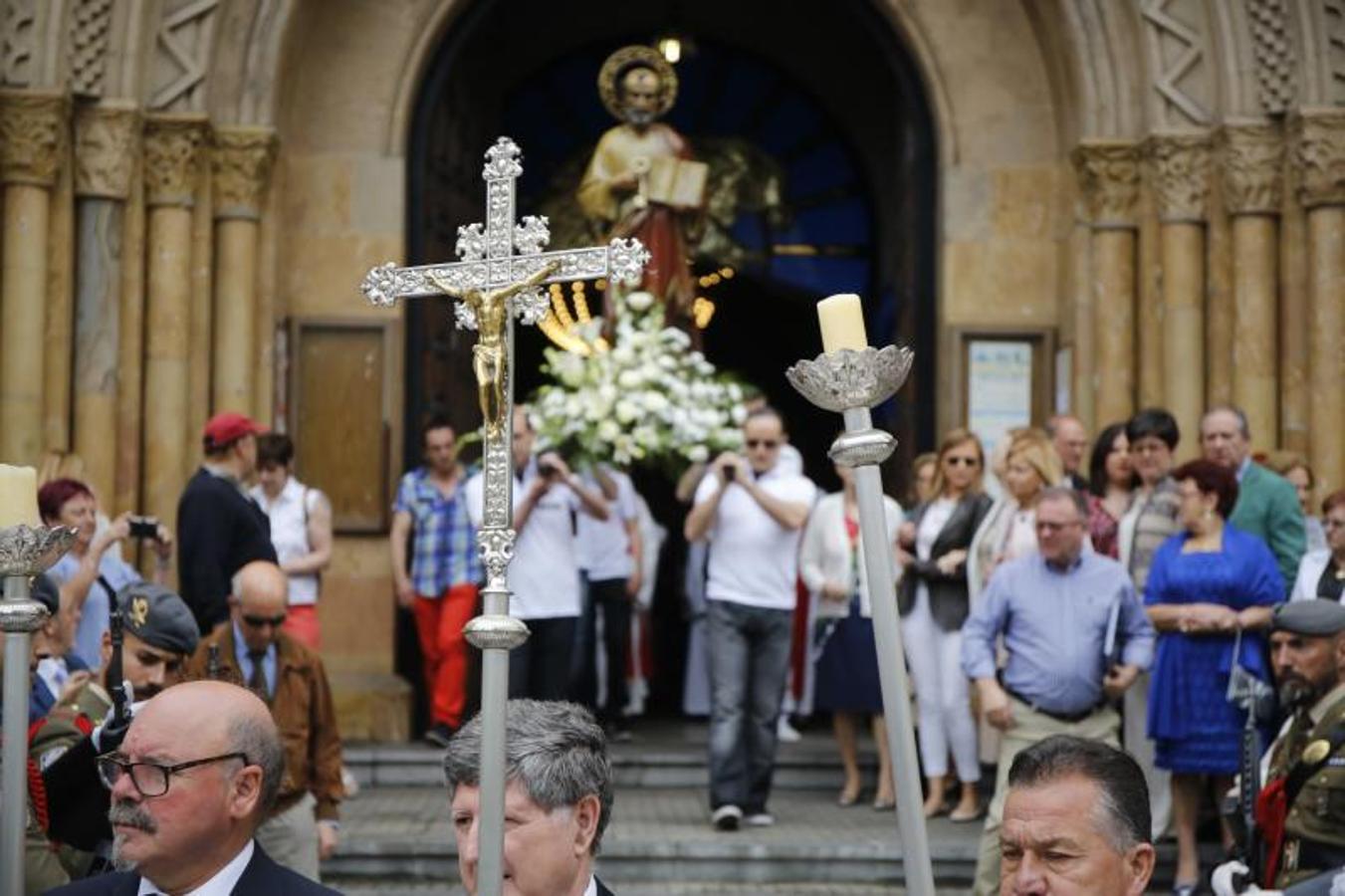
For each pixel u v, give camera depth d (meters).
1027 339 14.51
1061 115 14.48
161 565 9.02
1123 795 3.80
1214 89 13.61
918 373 14.70
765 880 10.49
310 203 14.36
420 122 14.55
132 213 13.34
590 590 13.40
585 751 4.09
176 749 4.12
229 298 13.77
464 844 4.07
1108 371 13.95
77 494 9.09
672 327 14.35
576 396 12.24
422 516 13.07
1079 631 9.03
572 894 4.07
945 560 11.44
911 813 3.54
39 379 12.87
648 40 17.56
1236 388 13.46
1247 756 6.63
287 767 7.48
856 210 17.62
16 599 4.31
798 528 11.08
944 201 14.59
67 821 5.44
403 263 14.39
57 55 12.88
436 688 13.10
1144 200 13.91
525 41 17.36
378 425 14.17
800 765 12.84
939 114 14.61
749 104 17.77
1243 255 13.41
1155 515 10.75
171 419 13.48
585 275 4.04
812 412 19.83
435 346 14.86
